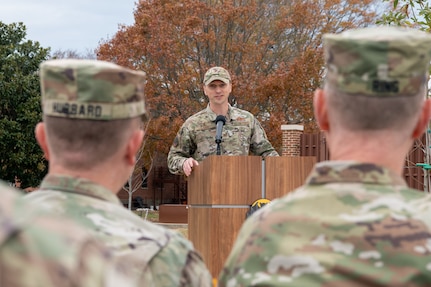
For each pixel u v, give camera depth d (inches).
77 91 74.9
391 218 66.7
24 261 31.7
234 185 172.4
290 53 1148.5
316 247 66.5
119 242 73.1
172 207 780.6
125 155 78.7
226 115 217.2
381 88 69.2
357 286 64.4
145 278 73.2
